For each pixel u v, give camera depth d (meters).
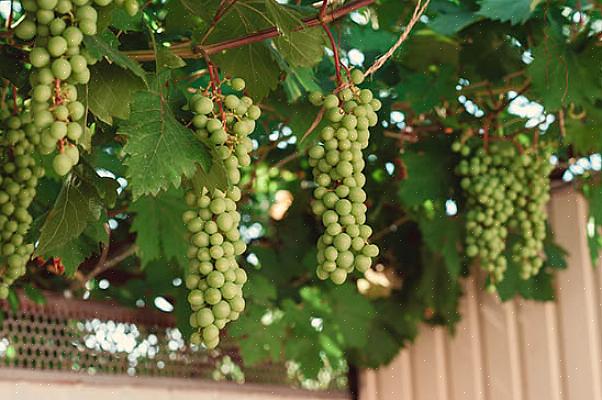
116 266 3.94
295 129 2.33
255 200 4.29
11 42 1.83
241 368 4.25
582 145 3.30
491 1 3.03
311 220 4.27
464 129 3.53
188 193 1.75
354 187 1.76
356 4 1.93
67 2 1.48
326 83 3.04
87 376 3.55
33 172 1.99
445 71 3.50
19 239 2.01
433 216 3.96
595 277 4.29
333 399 4.77
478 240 3.44
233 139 1.76
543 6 3.03
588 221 3.95
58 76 1.44
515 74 3.34
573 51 2.89
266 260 4.18
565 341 4.36
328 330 4.20
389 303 4.50
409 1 3.35
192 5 2.12
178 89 1.96
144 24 2.10
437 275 4.41
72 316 3.55
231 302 1.67
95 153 2.11
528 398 4.44
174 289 3.82
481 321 4.60
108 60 1.61
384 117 3.57
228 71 2.14
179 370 3.95
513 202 3.47
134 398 3.71
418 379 4.78
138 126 1.71
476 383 4.59
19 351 3.34
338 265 1.70
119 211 3.34
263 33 1.98
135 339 3.78
